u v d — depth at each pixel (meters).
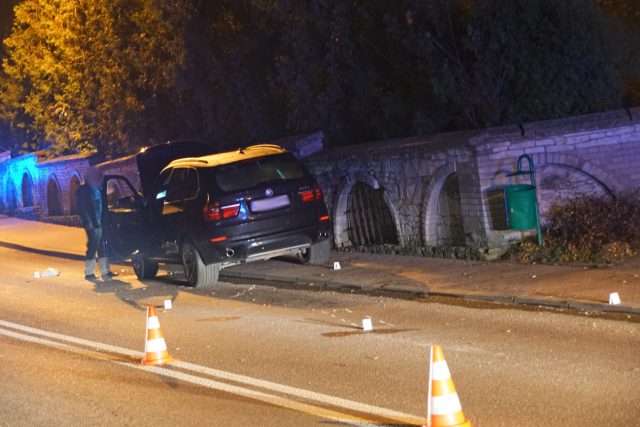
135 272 19.12
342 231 19.50
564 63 17.02
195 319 13.75
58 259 25.14
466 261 15.73
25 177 43.78
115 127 32.28
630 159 15.36
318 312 13.32
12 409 9.52
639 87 18.52
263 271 17.38
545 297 12.14
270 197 16.14
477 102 18.45
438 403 7.02
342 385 9.20
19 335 13.72
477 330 11.05
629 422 7.25
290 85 22.44
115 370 10.81
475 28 17.64
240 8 25.19
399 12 19.59
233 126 26.12
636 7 18.48
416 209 17.44
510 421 7.54
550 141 15.52
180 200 16.88
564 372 8.82
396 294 14.11
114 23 29.84
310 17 21.20
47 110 38.03
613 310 11.23
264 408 8.66
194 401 9.14
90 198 19.75
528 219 14.97
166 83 28.16
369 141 22.17
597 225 14.64
